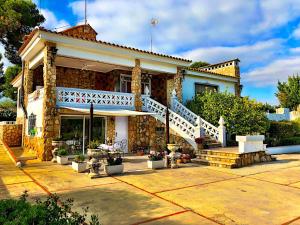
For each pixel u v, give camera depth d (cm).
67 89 1566
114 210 621
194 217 575
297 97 3888
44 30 1412
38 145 1528
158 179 986
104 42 1653
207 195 757
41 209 350
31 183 912
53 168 1224
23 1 2877
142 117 1881
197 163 1409
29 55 1762
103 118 1831
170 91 2277
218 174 1087
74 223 349
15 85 2525
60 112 1545
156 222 543
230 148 1609
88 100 1659
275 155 1803
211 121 1942
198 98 2167
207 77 2480
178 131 1730
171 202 688
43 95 1483
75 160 1186
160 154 1294
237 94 2719
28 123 1842
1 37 2889
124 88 2166
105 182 934
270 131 2205
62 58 1744
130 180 968
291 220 557
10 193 777
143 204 670
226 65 2805
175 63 2095
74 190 817
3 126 2061
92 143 1097
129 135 1823
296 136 2355
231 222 546
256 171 1154
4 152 1658
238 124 1833
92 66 1995
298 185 886
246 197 736
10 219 329
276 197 737
